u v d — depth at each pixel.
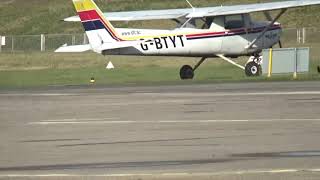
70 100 83.44
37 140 51.88
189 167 39.84
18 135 54.66
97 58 195.88
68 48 129.88
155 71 151.38
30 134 55.19
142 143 49.56
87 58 197.25
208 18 126.56
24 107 76.19
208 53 126.31
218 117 63.97
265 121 60.47
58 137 53.34
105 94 90.25
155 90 94.19
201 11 127.38
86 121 63.34
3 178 37.03
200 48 125.00
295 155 43.28
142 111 70.44
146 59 185.50
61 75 141.75
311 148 45.84
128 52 123.25
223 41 126.44
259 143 48.34
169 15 130.50
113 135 54.00
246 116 64.25
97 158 43.56
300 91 87.38
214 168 39.31
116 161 42.34
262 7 126.00
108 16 136.88
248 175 36.72
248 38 127.62
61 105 77.81
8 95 90.94
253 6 126.88
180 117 64.75
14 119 65.56
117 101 81.00
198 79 119.88
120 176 37.03
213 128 56.84
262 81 106.12
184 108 72.19
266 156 43.09
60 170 39.50
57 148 47.88
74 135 54.34
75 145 49.12
